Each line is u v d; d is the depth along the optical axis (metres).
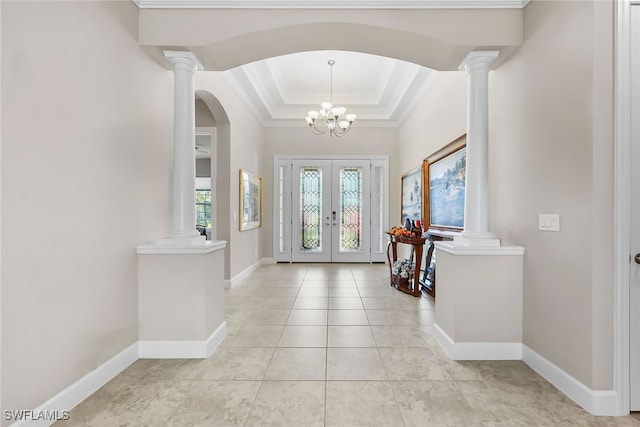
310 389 2.03
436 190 4.30
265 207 6.74
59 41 1.75
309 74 5.18
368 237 6.81
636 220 1.80
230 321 3.26
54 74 1.72
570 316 1.96
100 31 2.07
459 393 1.99
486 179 2.60
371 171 6.79
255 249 6.14
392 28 2.51
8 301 1.48
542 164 2.22
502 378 2.17
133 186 2.42
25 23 1.56
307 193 6.85
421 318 3.34
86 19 1.95
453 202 3.74
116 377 2.17
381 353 2.54
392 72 4.79
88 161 1.97
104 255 2.11
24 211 1.56
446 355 2.50
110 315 2.17
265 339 2.81
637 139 1.80
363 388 2.04
